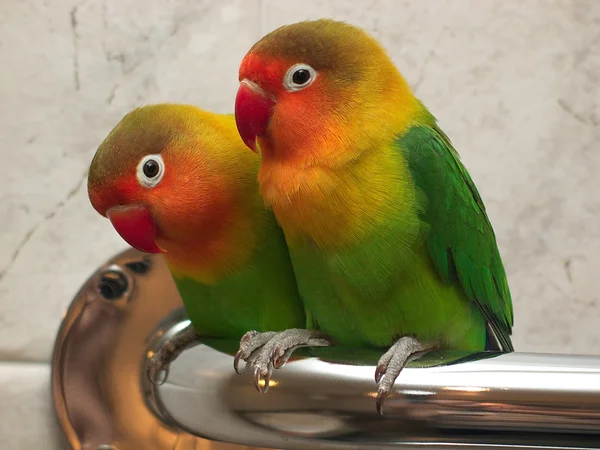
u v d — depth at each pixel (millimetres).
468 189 767
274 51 649
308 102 652
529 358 529
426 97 941
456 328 752
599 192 945
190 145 704
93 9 903
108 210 706
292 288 767
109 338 783
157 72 913
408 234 675
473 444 518
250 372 594
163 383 673
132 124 703
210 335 805
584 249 946
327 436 552
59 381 781
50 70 898
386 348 732
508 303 856
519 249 948
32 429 811
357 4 933
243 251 735
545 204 948
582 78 943
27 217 885
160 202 692
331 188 652
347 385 550
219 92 916
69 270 881
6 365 837
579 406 489
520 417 498
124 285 792
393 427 532
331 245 667
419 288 698
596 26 941
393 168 669
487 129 947
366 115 664
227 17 916
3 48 896
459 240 733
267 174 684
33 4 897
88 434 775
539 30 942
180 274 757
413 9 937
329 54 651
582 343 942
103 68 906
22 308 865
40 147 893
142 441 769
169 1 913
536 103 945
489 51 942
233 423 586
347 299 696
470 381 514
